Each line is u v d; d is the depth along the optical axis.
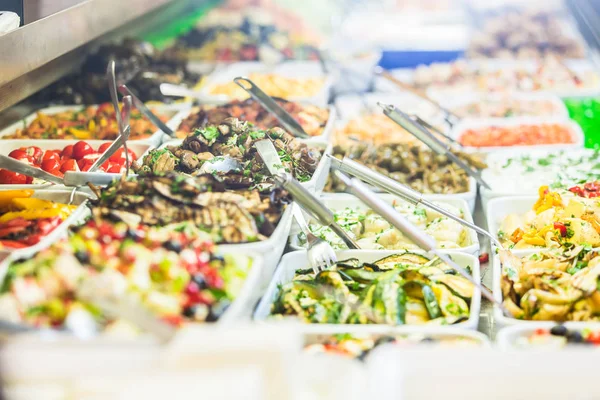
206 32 2.76
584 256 1.40
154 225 1.31
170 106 2.07
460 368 1.02
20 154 1.74
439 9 3.19
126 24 2.40
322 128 1.92
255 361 0.98
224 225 1.32
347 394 1.00
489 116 2.25
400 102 2.37
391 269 1.39
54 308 1.11
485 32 2.88
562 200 1.59
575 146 1.99
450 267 1.39
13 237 1.37
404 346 1.08
